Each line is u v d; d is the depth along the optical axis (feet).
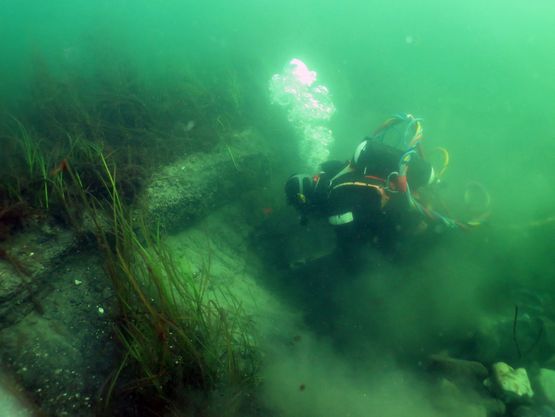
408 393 8.07
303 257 13.83
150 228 9.71
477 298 10.33
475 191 9.38
